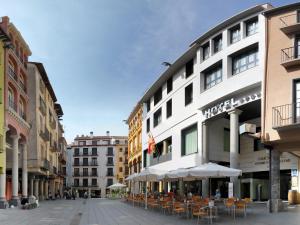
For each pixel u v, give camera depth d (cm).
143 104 5675
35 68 4900
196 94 3475
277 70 2295
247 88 2789
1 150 3161
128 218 2214
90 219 2198
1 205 3161
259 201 3241
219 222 1808
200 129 3400
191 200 2233
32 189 5000
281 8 2339
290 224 1648
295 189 2856
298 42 2269
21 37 3856
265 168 3200
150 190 5522
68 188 9400
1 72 3247
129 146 7425
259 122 3259
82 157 11325
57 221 2083
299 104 2191
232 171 2127
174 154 4031
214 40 3244
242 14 2841
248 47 2820
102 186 11062
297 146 2211
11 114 3428
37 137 4766
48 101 5944
